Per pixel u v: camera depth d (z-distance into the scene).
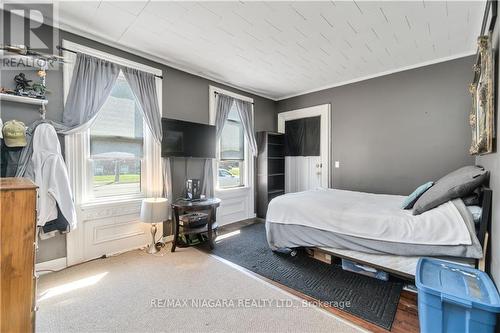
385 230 1.94
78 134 2.46
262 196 4.58
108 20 2.25
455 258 1.71
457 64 2.98
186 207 2.84
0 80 2.03
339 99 4.06
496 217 1.41
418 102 3.27
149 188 3.01
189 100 3.48
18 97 2.00
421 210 1.92
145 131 3.00
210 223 2.97
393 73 3.47
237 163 4.41
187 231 2.95
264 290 2.00
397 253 1.88
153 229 2.81
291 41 2.65
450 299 1.18
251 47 2.79
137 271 2.33
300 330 1.54
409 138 3.36
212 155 3.62
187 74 3.45
